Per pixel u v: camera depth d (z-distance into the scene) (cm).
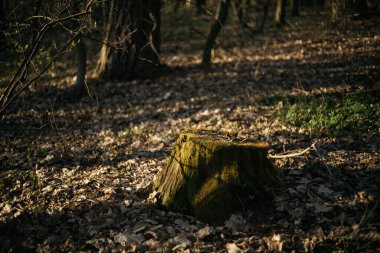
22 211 497
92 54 1728
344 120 703
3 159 700
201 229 434
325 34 1580
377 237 396
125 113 989
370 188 482
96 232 448
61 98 1089
